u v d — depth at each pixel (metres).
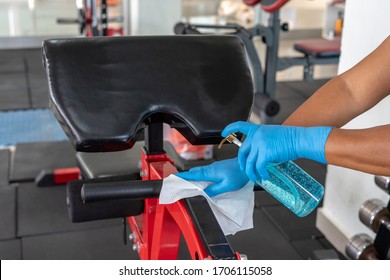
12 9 6.55
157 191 1.19
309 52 3.70
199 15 6.34
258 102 3.42
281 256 2.41
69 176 2.97
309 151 1.12
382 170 1.10
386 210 1.93
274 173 1.14
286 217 2.72
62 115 1.19
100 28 4.21
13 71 4.97
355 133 1.11
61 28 6.09
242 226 1.22
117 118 1.20
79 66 1.24
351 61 2.24
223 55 1.35
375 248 1.93
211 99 1.28
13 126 3.79
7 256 2.36
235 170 1.21
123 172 1.88
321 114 1.36
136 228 1.68
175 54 1.32
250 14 5.91
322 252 2.31
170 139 3.17
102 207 1.49
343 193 2.42
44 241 2.48
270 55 3.41
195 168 1.24
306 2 6.43
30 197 2.86
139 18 4.99
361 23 2.15
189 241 1.14
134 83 1.25
